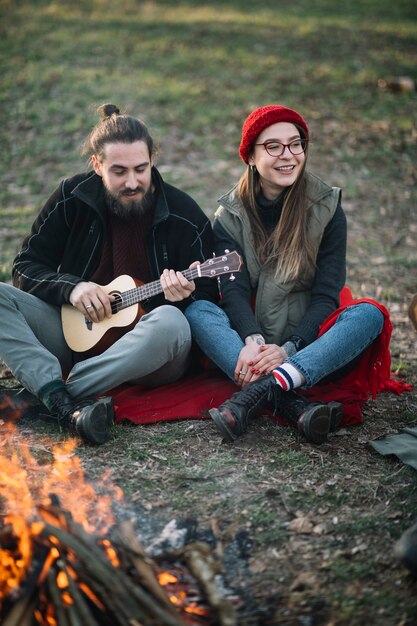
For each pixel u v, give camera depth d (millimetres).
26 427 3574
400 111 10086
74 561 2342
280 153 3666
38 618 2275
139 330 3537
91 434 3334
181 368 3846
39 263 3850
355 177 8148
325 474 3207
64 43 12906
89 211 3764
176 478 3164
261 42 13555
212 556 2660
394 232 6855
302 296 3867
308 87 11016
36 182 7891
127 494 3043
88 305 3607
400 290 5598
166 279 3521
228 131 9328
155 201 3771
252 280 3900
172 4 16516
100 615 2297
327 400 3666
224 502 3000
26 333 3574
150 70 11648
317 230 3799
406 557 2531
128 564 2449
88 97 10234
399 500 3037
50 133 9133
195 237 3811
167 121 9539
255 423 3611
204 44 13289
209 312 3756
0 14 14758
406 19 15742
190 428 3572
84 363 3604
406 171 8328
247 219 3873
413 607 2465
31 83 10719
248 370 3557
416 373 4309
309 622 2406
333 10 16531
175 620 2232
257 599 2502
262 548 2746
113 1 16422
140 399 3738
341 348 3473
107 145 3525
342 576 2600
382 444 3391
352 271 5957
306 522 2877
